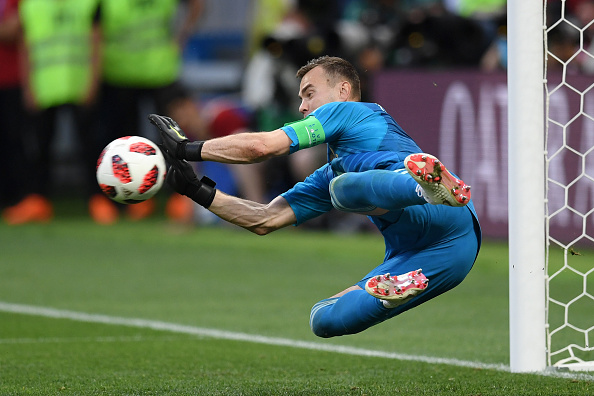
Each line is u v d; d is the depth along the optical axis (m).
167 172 16.34
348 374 19.11
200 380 18.45
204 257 38.22
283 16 48.78
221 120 44.66
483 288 31.17
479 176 37.09
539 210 18.56
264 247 40.50
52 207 54.53
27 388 17.59
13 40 47.69
